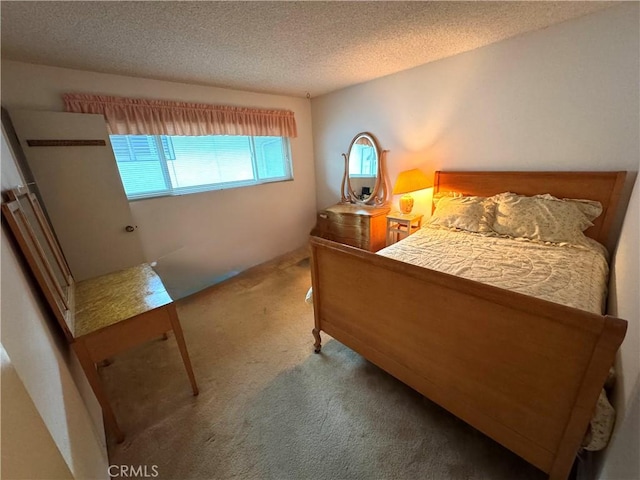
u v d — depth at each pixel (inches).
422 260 72.9
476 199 98.4
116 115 87.7
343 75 108.7
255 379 67.1
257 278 126.2
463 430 51.9
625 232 66.1
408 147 118.4
